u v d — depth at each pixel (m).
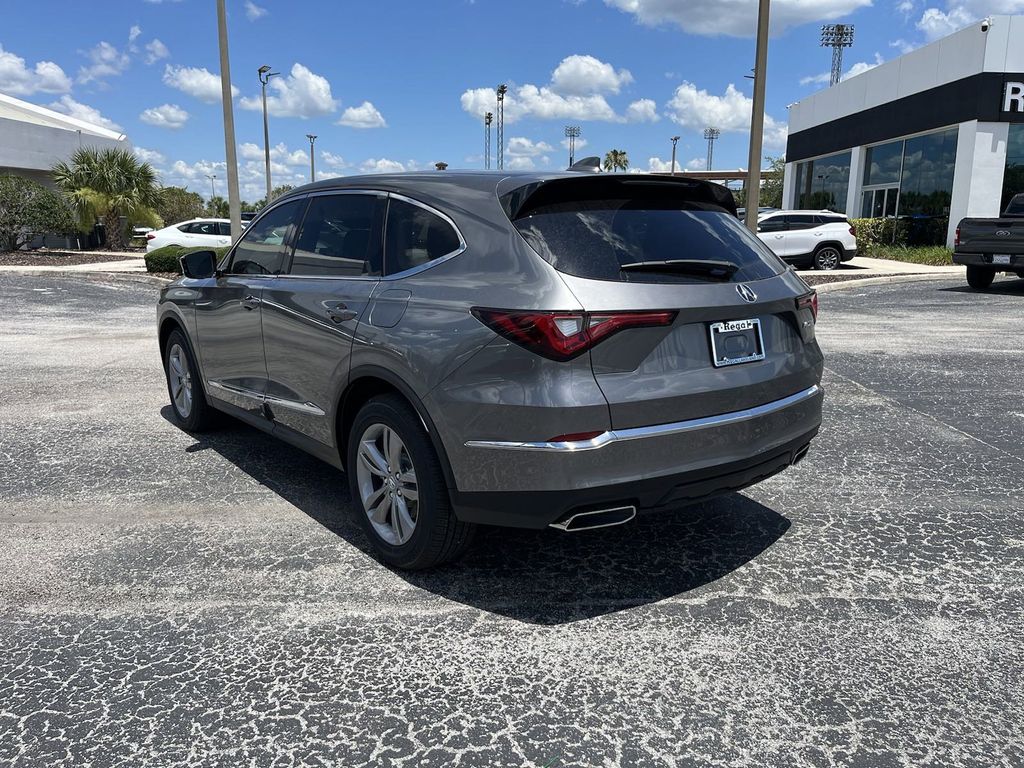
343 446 3.76
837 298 14.36
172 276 18.17
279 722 2.46
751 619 3.09
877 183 28.69
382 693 2.60
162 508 4.18
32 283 16.86
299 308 3.84
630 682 2.67
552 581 3.40
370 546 3.73
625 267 2.95
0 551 3.64
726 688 2.64
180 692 2.60
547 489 2.82
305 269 4.02
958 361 8.26
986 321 11.18
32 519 4.01
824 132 32.28
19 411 6.20
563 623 3.05
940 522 4.05
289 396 4.06
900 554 3.68
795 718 2.48
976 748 2.34
